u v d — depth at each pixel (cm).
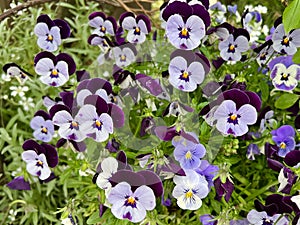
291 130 31
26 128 46
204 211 30
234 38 31
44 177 32
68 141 30
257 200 29
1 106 45
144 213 26
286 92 34
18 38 48
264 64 32
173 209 33
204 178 28
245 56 34
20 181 34
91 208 31
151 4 52
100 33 34
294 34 30
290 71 31
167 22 27
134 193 26
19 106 47
